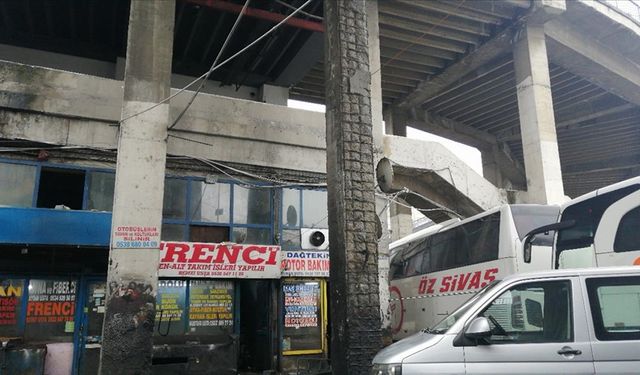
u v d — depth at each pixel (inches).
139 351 361.7
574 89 976.3
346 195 349.4
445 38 792.9
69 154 454.0
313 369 496.4
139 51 410.9
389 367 209.9
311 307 525.7
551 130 727.1
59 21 617.9
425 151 628.7
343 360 328.5
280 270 507.5
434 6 715.4
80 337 443.5
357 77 372.8
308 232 537.6
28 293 433.7
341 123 360.5
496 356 205.0
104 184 463.5
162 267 458.3
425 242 562.9
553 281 216.7
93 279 458.6
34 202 435.2
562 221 355.3
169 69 417.1
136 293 368.5
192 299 484.7
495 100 1008.2
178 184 496.4
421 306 542.9
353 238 343.9
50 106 445.1
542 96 736.3
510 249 407.8
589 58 840.9
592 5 773.9
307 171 555.2
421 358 207.8
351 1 385.4
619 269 214.8
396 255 639.1
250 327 549.3
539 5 725.9
